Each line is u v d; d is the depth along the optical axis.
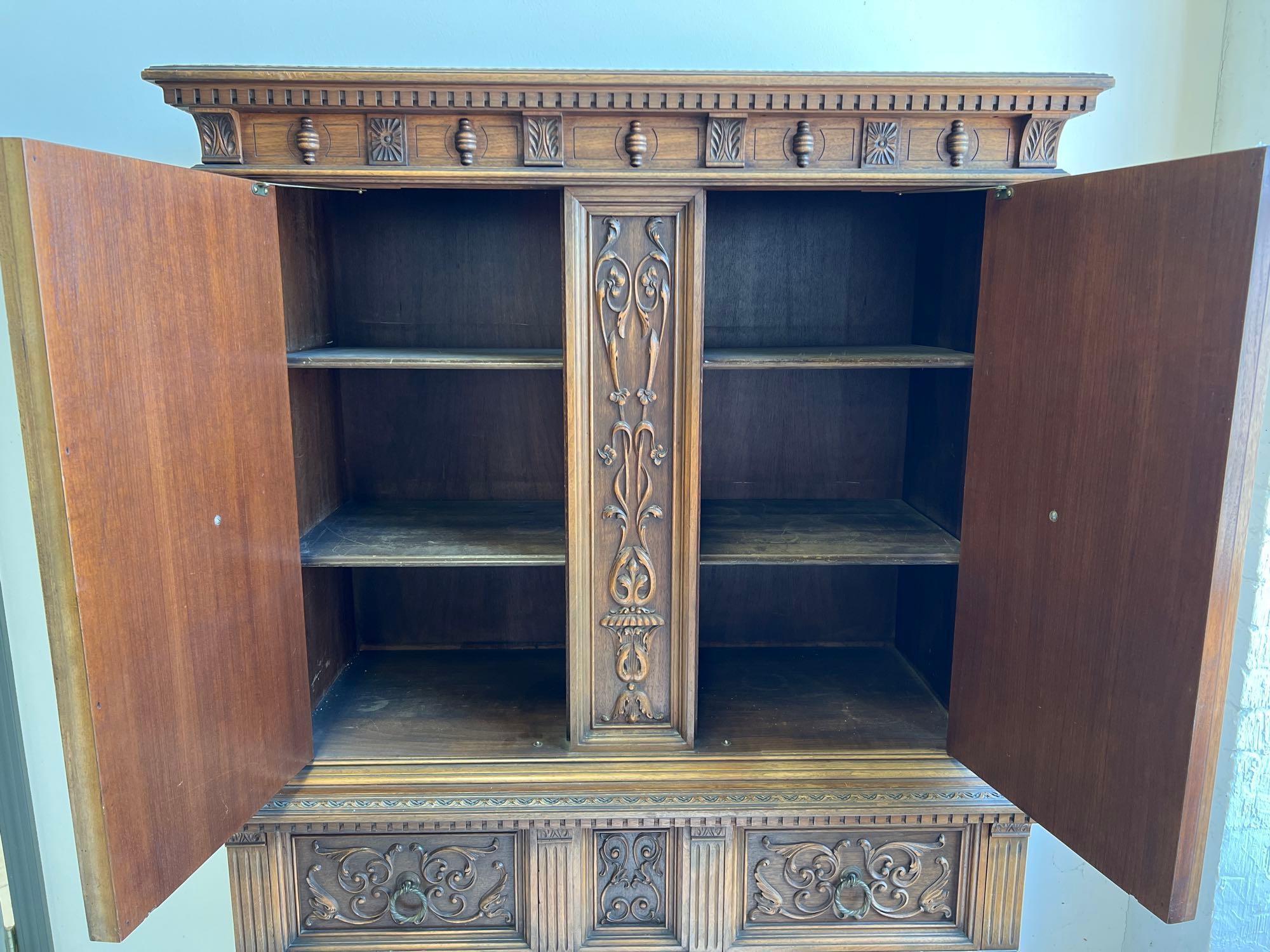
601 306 1.35
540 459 1.86
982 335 1.37
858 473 1.89
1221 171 0.94
